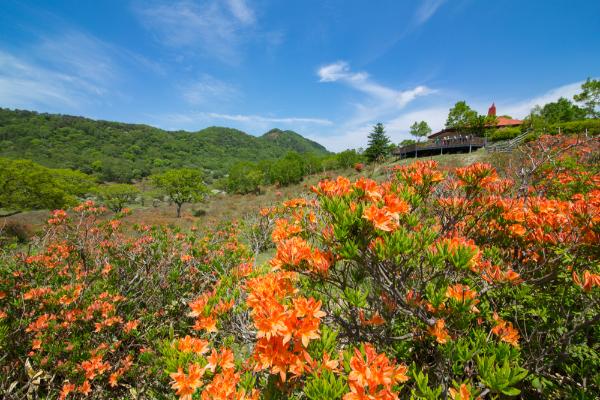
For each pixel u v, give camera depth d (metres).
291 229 2.48
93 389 3.87
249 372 1.95
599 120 20.50
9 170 16.78
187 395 1.71
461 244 1.82
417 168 2.79
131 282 5.05
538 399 2.21
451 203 2.79
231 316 2.44
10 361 3.80
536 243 2.67
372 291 2.69
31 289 4.17
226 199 32.50
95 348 3.92
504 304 2.76
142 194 34.28
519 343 2.43
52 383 3.74
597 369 2.17
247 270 3.01
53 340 3.73
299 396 1.89
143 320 4.62
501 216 2.89
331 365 1.46
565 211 2.57
